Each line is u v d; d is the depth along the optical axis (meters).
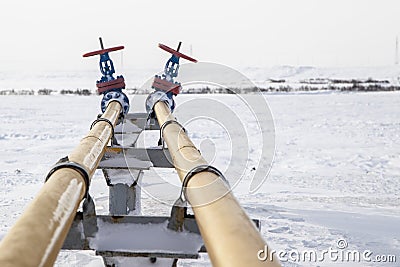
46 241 1.22
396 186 7.14
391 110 19.88
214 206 1.52
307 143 11.38
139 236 2.11
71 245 2.09
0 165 8.66
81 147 2.34
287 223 4.96
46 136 12.54
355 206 5.84
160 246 2.09
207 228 1.39
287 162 9.04
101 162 3.36
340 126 14.74
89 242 2.09
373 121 16.02
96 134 2.81
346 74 65.81
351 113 18.67
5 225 4.80
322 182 7.36
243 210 1.50
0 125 14.82
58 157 9.56
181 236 2.12
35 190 6.70
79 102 25.59
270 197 6.21
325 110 19.98
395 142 11.58
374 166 8.77
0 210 5.46
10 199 6.08
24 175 7.78
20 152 10.13
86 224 2.09
